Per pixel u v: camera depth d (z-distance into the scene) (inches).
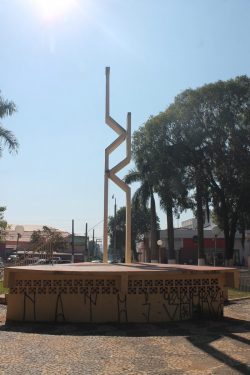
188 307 414.0
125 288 393.4
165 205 1668.3
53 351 277.9
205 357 266.5
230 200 1656.0
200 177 1596.9
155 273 402.0
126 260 571.8
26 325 386.0
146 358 263.4
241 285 882.1
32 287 409.7
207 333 344.5
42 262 1106.1
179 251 2787.9
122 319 398.3
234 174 1587.1
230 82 1568.7
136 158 1695.4
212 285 426.0
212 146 1576.0
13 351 277.6
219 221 1798.7
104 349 284.7
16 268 415.2
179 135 1622.8
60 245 2021.4
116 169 585.6
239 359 261.9
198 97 1571.1
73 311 402.3
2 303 554.3
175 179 1612.9
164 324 389.1
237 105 1571.1
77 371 234.2
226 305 558.6
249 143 1546.5
